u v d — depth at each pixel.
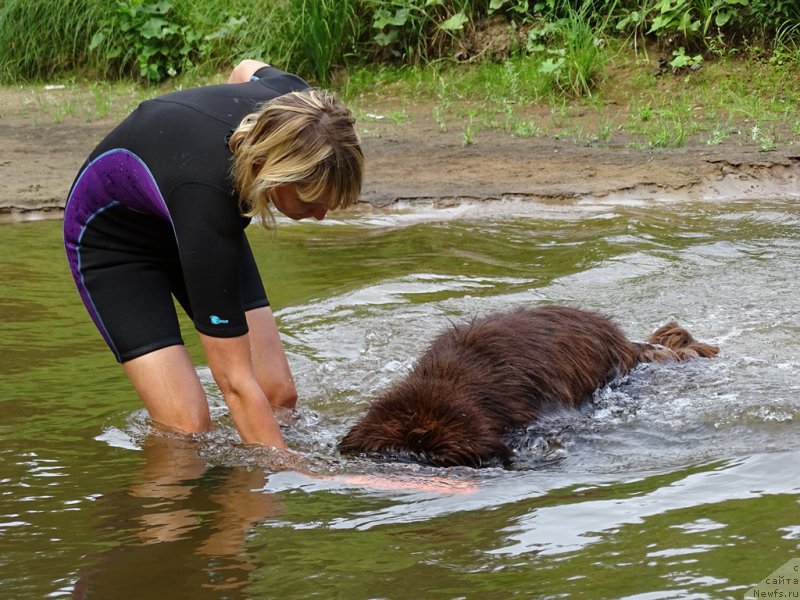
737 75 13.27
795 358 5.38
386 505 3.65
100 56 17.53
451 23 15.05
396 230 8.77
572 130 12.36
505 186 10.09
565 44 14.23
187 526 3.47
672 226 8.48
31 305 6.51
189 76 16.27
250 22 16.31
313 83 15.44
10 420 4.63
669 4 13.55
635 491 3.69
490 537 3.31
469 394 4.46
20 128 13.89
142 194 4.12
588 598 2.82
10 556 3.25
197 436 4.36
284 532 3.40
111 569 3.13
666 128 11.83
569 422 4.64
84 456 4.20
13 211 9.52
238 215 3.83
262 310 4.82
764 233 8.09
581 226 8.67
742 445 4.22
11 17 17.89
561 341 4.94
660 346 5.47
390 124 13.32
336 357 5.60
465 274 7.16
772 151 10.66
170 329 4.44
